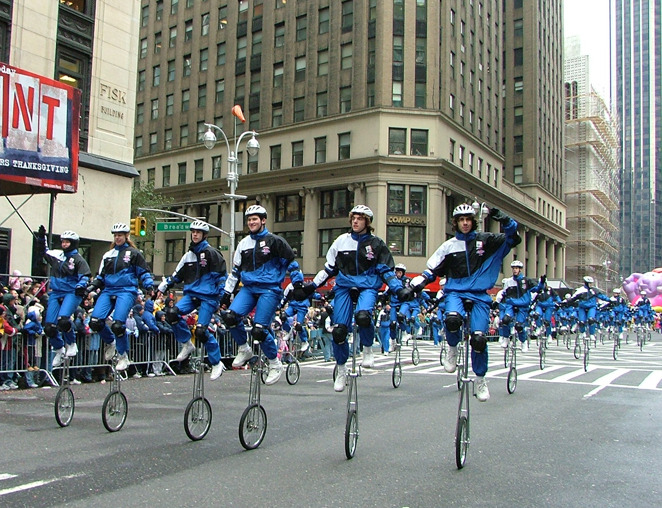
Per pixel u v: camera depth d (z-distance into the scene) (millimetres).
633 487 5992
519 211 57562
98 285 8828
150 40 55812
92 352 14000
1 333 12188
